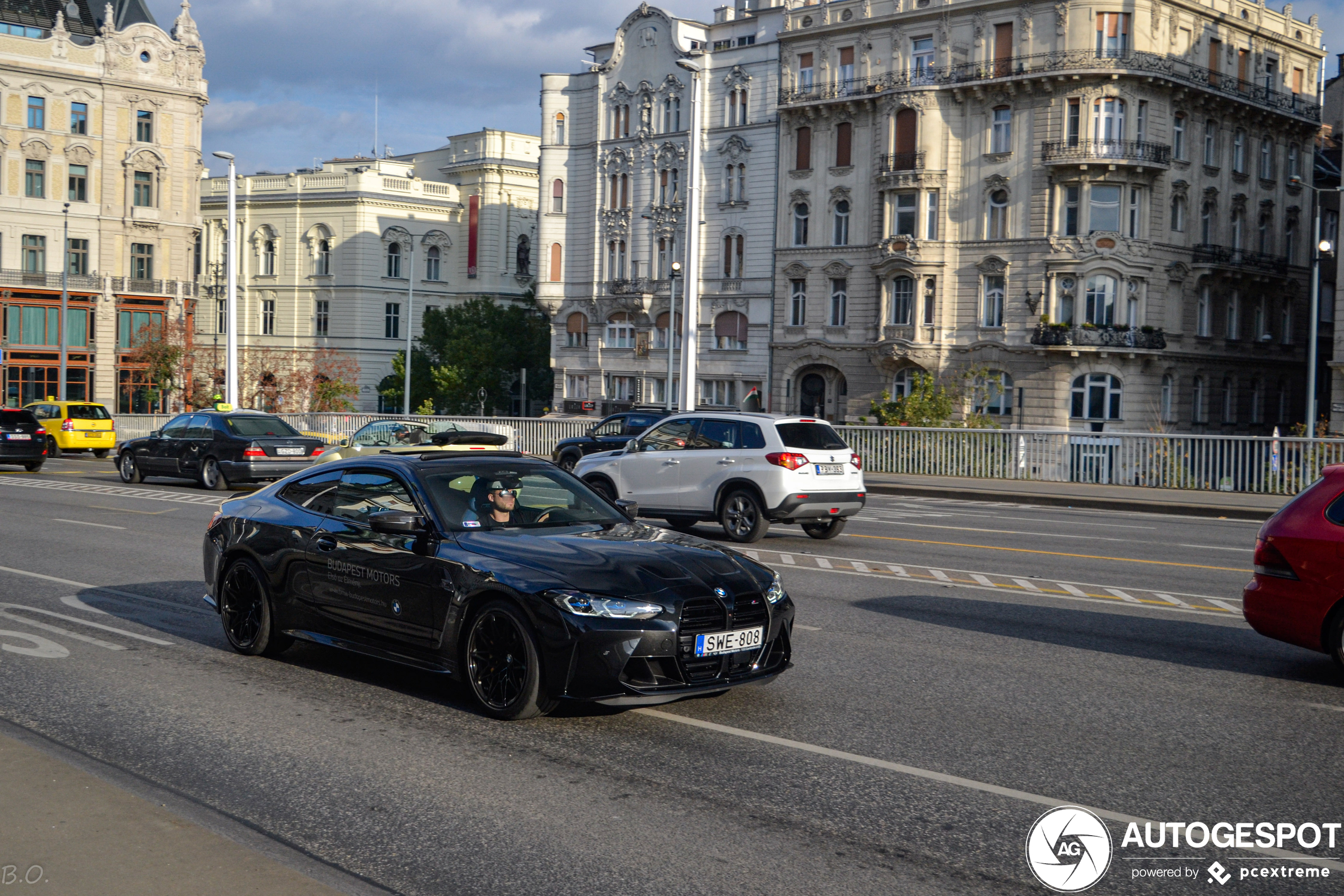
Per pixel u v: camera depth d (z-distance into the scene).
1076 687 8.16
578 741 6.76
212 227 88.44
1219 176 54.69
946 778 6.13
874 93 54.91
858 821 5.50
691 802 5.75
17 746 6.18
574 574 6.94
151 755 6.46
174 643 9.38
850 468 16.97
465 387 74.75
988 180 52.53
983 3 51.97
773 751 6.59
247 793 5.85
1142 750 6.67
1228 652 9.42
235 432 24.81
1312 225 60.84
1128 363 50.62
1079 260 50.38
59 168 68.25
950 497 27.62
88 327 69.50
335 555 8.15
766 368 59.62
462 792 5.87
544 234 68.38
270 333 86.44
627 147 64.75
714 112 61.28
